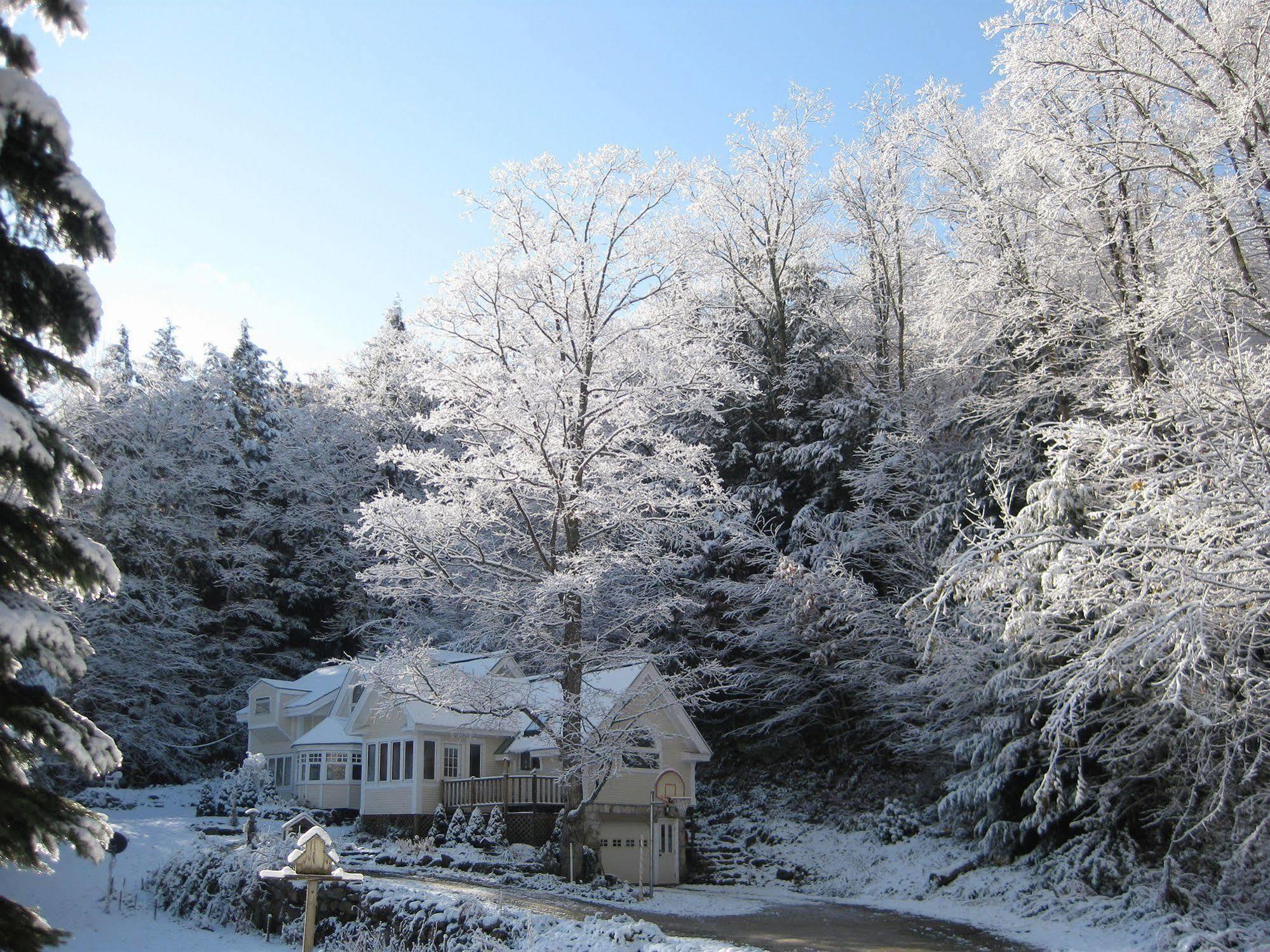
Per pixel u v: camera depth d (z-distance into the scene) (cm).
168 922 1703
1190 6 1673
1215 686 1320
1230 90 1555
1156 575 1273
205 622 3909
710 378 2164
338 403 4734
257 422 4816
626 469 2153
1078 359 2062
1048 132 1759
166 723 3538
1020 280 2072
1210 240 1573
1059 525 1521
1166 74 1703
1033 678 1850
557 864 2058
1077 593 1367
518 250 2142
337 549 4162
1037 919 1672
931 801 2533
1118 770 1753
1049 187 1912
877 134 3212
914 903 1956
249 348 5138
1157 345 1642
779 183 3328
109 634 3397
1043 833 1861
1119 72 1672
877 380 3167
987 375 2469
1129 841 1759
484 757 2617
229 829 2459
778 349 3391
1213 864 1602
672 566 2231
